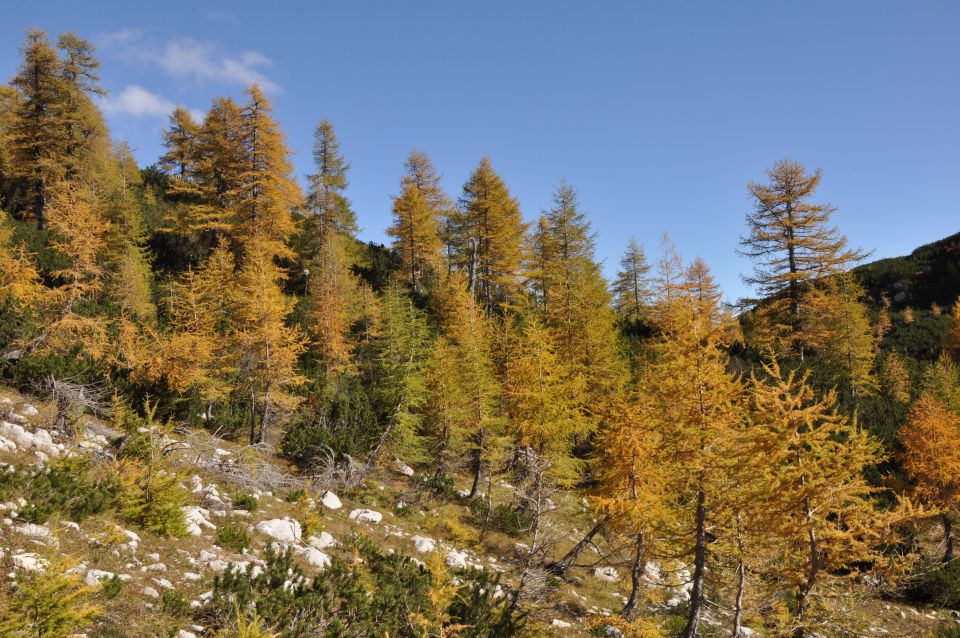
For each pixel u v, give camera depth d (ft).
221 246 103.19
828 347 127.34
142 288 90.74
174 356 62.39
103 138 124.88
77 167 116.16
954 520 68.54
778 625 40.55
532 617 35.91
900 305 186.39
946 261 189.98
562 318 100.48
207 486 43.93
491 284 137.80
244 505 41.86
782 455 37.96
